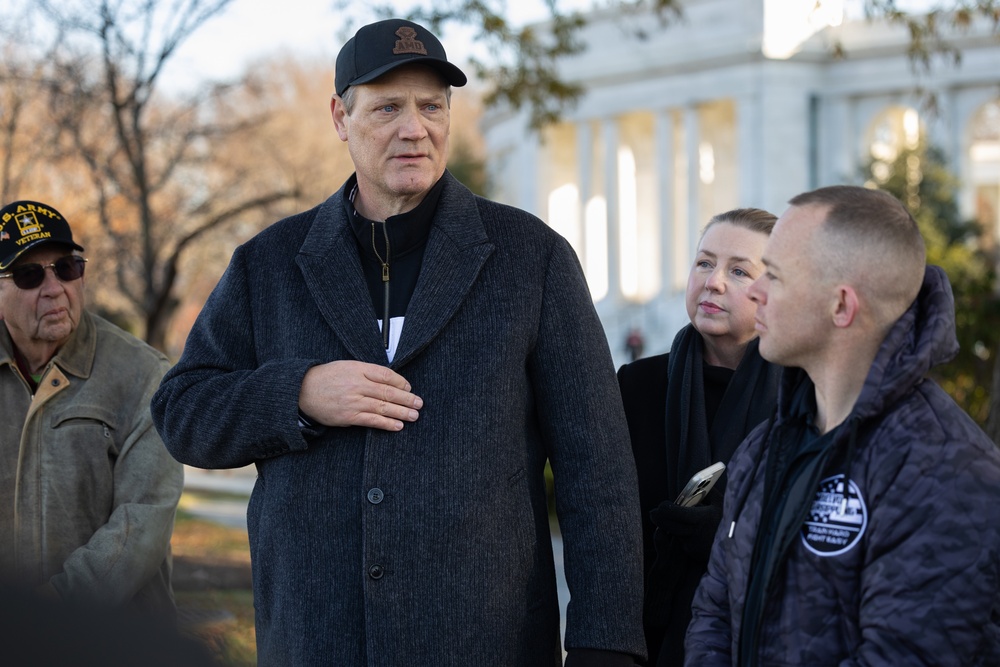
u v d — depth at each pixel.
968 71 41.31
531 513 2.98
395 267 3.08
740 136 45.12
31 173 17.55
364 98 3.00
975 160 57.25
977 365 15.97
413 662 2.79
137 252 17.33
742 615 2.40
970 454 2.15
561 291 3.07
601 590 2.86
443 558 2.81
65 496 3.56
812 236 2.36
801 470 2.38
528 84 13.76
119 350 3.79
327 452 2.91
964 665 2.06
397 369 2.93
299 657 2.86
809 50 44.34
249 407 2.92
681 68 46.22
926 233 27.09
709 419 3.40
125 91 14.77
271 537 2.96
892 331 2.27
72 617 0.98
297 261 3.10
